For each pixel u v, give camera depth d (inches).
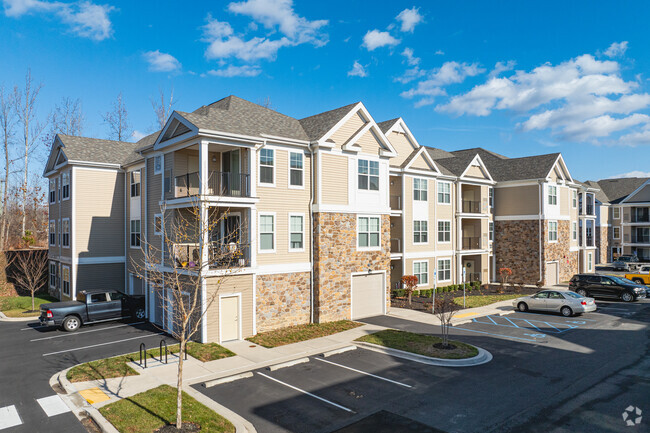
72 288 1018.1
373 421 416.8
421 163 1241.4
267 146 792.9
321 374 554.6
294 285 823.7
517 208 1469.0
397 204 1184.8
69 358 623.2
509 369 571.8
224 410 441.1
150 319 869.8
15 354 645.9
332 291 861.8
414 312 967.0
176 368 573.0
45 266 1320.1
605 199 2412.6
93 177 1051.9
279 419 422.0
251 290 751.1
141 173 986.1
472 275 1423.5
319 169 845.2
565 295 946.7
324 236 849.5
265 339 725.9
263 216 786.2
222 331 713.6
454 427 402.3
